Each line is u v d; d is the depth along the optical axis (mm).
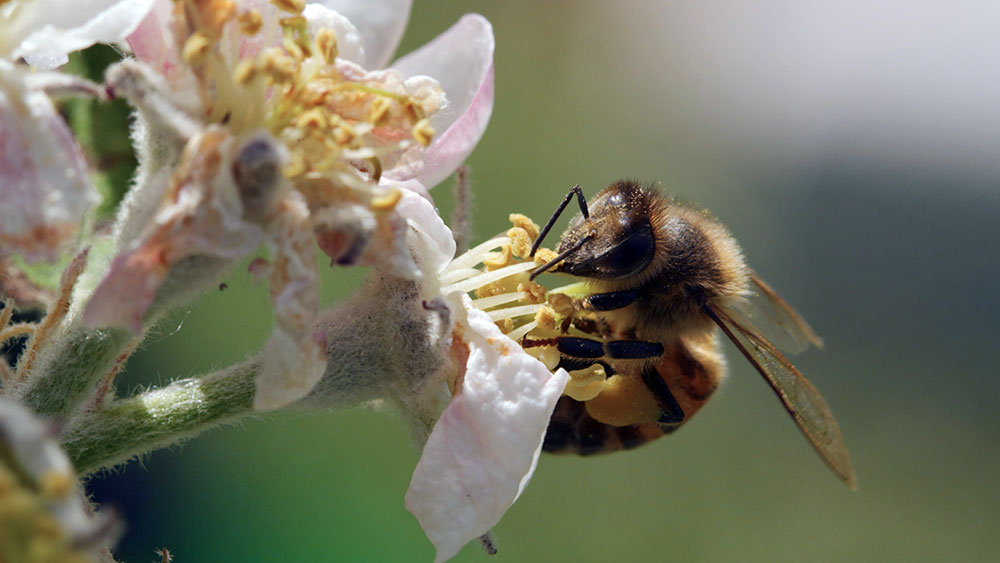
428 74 109
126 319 96
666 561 158
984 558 164
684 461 162
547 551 156
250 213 98
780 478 164
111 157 107
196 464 137
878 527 165
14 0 99
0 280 107
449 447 104
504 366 105
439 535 103
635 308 119
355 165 103
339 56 105
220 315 139
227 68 100
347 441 141
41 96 97
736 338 119
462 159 108
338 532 139
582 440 120
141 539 135
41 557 87
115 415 103
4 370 104
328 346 105
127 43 103
